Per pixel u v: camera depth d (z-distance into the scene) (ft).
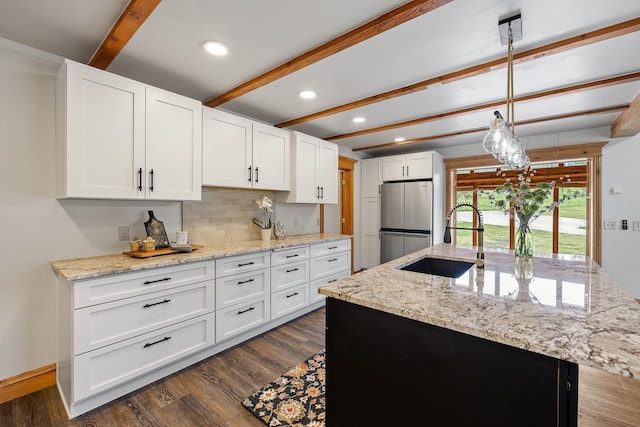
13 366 6.14
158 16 5.23
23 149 6.23
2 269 6.04
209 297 7.50
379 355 3.94
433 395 3.49
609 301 3.92
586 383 6.77
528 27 5.51
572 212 13.46
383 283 4.83
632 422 5.49
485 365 3.14
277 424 5.36
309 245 10.75
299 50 6.37
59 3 4.89
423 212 14.75
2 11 5.07
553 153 13.04
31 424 5.35
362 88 8.36
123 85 6.59
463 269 7.15
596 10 5.03
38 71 6.38
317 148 12.16
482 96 8.87
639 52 6.35
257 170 9.86
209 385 6.52
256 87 7.93
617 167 11.90
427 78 7.72
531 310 3.58
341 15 5.24
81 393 5.42
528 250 6.93
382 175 16.42
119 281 5.91
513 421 2.97
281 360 7.61
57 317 6.59
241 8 5.03
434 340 3.49
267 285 9.11
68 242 6.79
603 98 9.03
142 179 6.89
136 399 6.03
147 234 7.78
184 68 7.14
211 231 9.71
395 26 5.39
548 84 7.99
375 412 3.96
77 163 5.96
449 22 5.39
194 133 7.93
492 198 7.59
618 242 11.88
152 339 6.43
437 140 14.62
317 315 10.90
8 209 6.08
